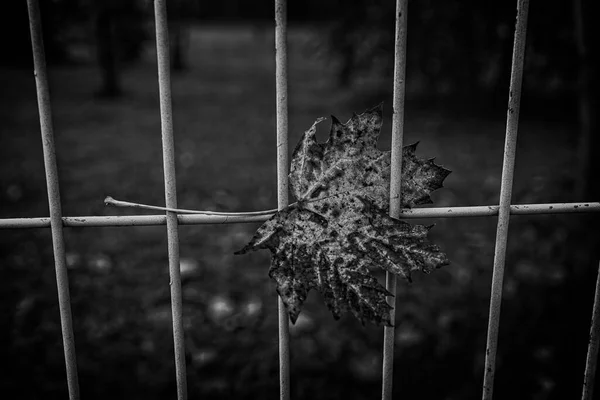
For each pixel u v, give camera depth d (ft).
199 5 146.61
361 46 32.99
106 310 10.03
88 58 67.92
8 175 19.12
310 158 3.61
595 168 10.43
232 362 8.59
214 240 13.70
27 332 9.23
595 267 9.17
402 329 9.40
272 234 3.64
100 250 12.92
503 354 8.51
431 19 29.12
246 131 29.27
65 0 33.58
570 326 8.76
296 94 42.14
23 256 12.35
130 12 40.65
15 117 30.68
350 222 3.62
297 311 3.61
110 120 32.27
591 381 4.42
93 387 8.01
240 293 10.79
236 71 63.36
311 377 8.28
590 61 9.86
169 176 3.57
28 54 58.59
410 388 8.00
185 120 32.76
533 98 33.06
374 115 3.57
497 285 3.97
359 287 3.59
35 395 7.79
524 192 16.33
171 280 3.77
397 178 3.58
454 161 21.62
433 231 13.99
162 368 8.43
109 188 18.25
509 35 26.32
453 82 31.81
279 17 3.32
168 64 3.39
